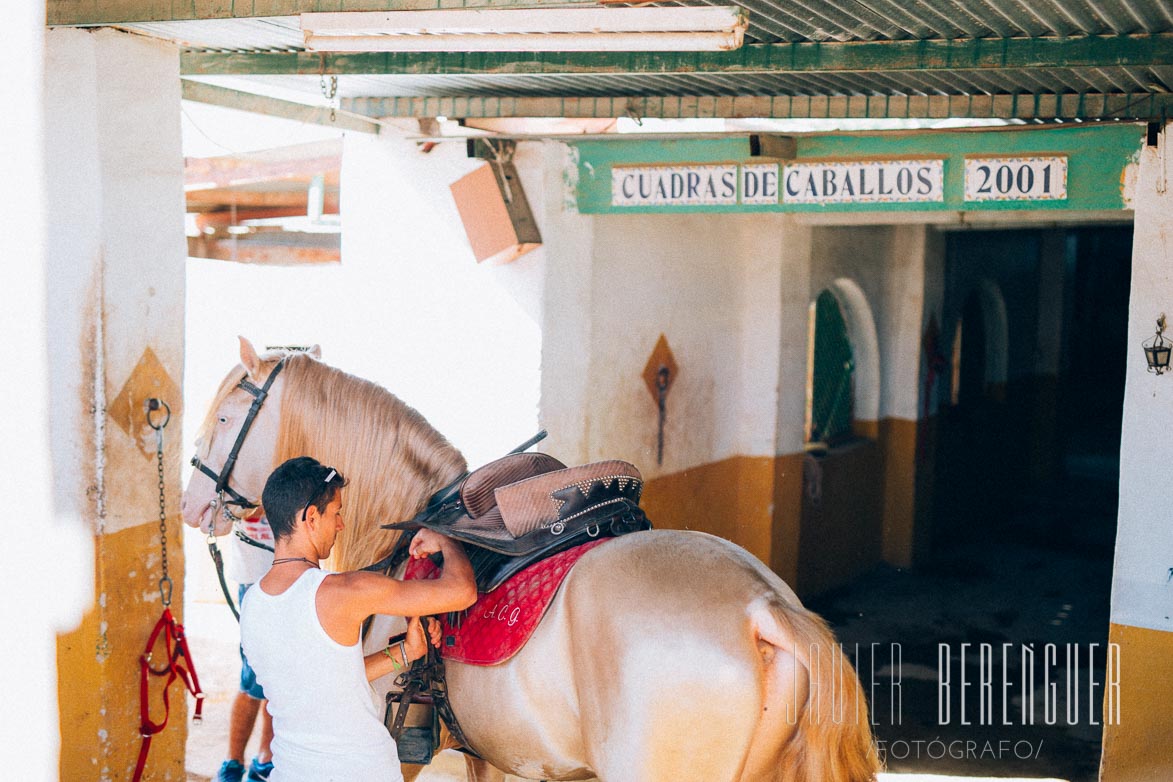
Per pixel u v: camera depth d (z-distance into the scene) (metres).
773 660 2.54
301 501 2.80
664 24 3.13
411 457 3.47
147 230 4.07
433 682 3.07
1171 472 4.39
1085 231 12.91
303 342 7.14
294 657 2.74
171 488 4.21
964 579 9.14
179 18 3.71
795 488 7.94
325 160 7.64
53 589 3.89
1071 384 17.94
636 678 2.52
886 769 5.27
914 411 9.27
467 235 5.85
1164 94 4.45
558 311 5.83
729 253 7.52
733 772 2.53
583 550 2.91
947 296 9.98
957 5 3.34
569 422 5.97
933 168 5.02
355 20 3.32
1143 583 4.44
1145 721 4.44
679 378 6.99
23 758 3.76
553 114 5.32
